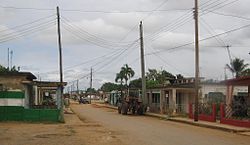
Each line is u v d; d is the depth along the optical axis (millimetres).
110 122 35094
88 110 63031
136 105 49938
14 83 39625
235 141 20750
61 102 39688
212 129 28766
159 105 51781
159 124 33156
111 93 98188
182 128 29125
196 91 35562
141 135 23500
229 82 33344
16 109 32844
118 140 20781
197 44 35750
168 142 19938
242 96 37906
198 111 36406
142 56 52344
